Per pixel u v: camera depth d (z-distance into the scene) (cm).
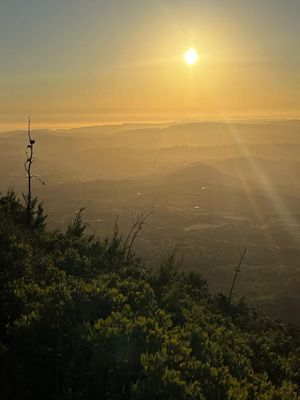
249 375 888
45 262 1251
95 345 712
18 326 778
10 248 1251
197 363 710
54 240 1667
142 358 677
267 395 780
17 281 991
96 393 647
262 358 1191
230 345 1127
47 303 871
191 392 623
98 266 1529
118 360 682
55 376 691
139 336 756
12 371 693
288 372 1166
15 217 1875
